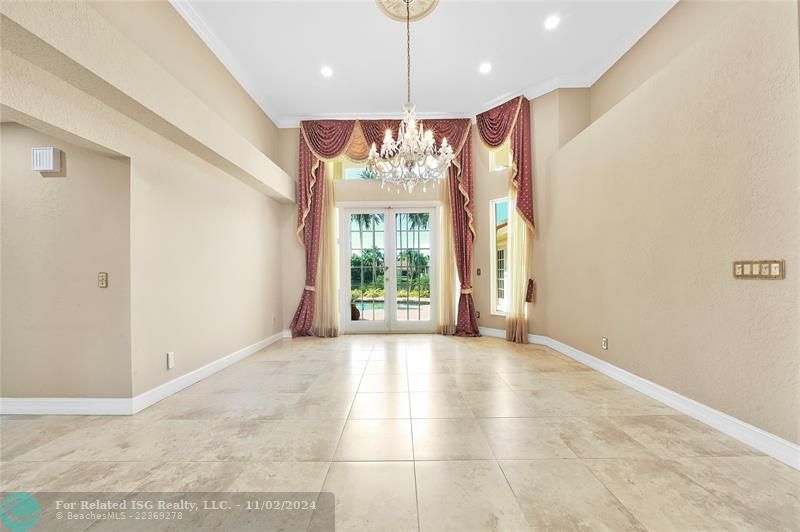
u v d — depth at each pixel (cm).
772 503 164
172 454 212
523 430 242
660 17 365
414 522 153
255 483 182
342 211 644
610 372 365
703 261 251
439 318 621
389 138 367
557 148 498
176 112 289
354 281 648
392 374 378
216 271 398
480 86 511
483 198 599
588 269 407
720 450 213
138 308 282
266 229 541
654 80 297
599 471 192
